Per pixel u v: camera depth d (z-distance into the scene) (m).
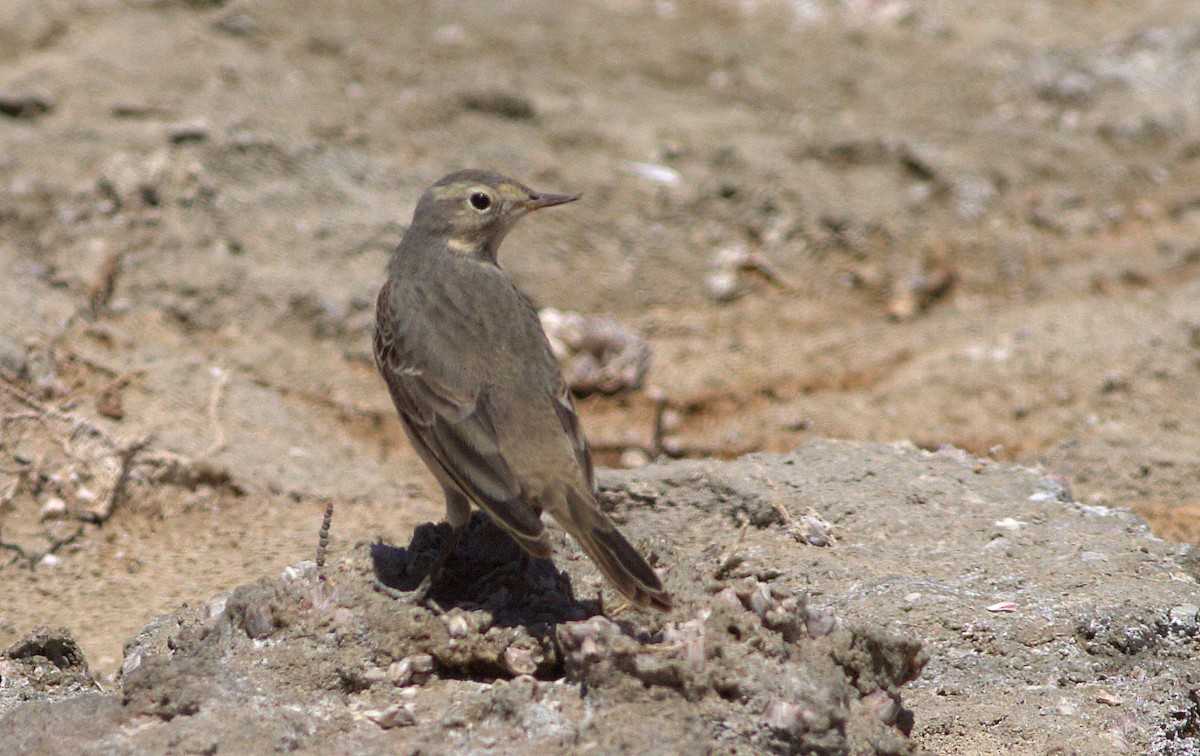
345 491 11.95
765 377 14.89
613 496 9.88
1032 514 9.79
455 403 8.02
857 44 22.17
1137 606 8.57
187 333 13.95
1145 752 7.70
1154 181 18.72
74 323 13.14
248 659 7.24
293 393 13.40
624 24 22.33
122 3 19.72
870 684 7.28
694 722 6.55
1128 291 16.50
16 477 11.30
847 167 18.59
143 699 7.02
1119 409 13.67
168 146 15.93
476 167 17.47
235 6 20.17
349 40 20.14
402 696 7.11
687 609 7.35
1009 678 8.22
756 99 20.25
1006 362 14.56
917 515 9.70
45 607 10.05
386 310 8.74
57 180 15.05
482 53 20.59
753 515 9.63
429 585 7.73
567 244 16.70
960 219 17.69
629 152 18.41
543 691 6.84
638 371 14.77
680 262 16.67
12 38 18.31
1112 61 21.34
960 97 20.64
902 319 16.03
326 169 16.53
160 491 11.55
